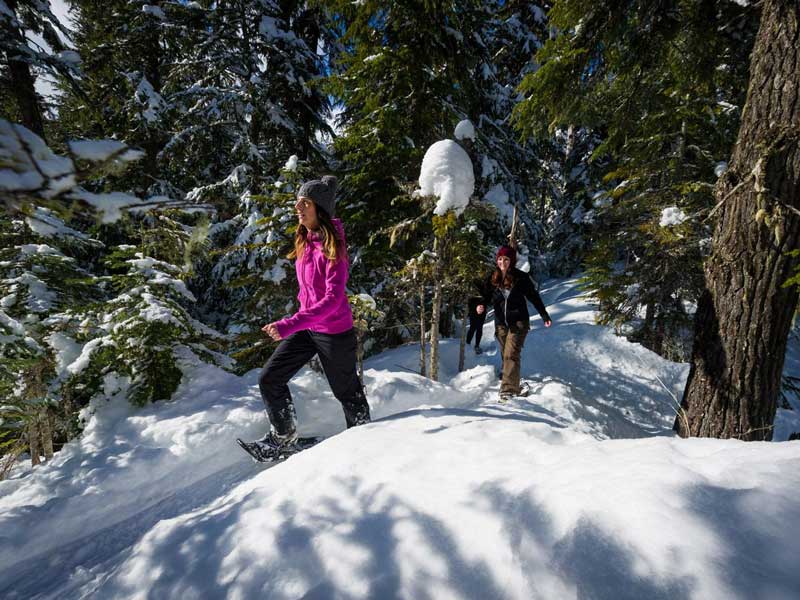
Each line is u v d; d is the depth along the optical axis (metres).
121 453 2.58
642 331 6.20
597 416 3.75
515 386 3.99
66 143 0.76
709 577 0.86
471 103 7.40
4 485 2.35
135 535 2.06
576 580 0.97
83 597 1.48
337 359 2.54
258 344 4.55
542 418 3.12
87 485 2.30
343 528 1.44
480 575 1.11
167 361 3.47
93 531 2.18
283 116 9.27
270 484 1.98
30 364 2.82
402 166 6.35
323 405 3.32
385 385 3.60
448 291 5.02
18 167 0.72
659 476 1.21
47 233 0.87
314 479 1.86
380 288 6.41
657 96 5.38
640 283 6.12
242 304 6.04
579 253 12.25
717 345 3.17
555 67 4.37
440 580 1.14
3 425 2.84
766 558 0.87
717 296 3.18
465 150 4.34
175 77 9.57
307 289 2.55
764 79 2.92
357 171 6.92
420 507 1.46
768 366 3.01
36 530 2.03
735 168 3.09
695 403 3.34
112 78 8.91
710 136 5.77
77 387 3.22
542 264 11.14
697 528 0.98
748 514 0.98
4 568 1.90
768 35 2.92
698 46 4.22
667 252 5.46
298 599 1.21
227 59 8.75
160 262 3.73
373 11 6.11
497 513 1.30
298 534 1.46
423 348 4.60
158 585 1.42
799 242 2.83
